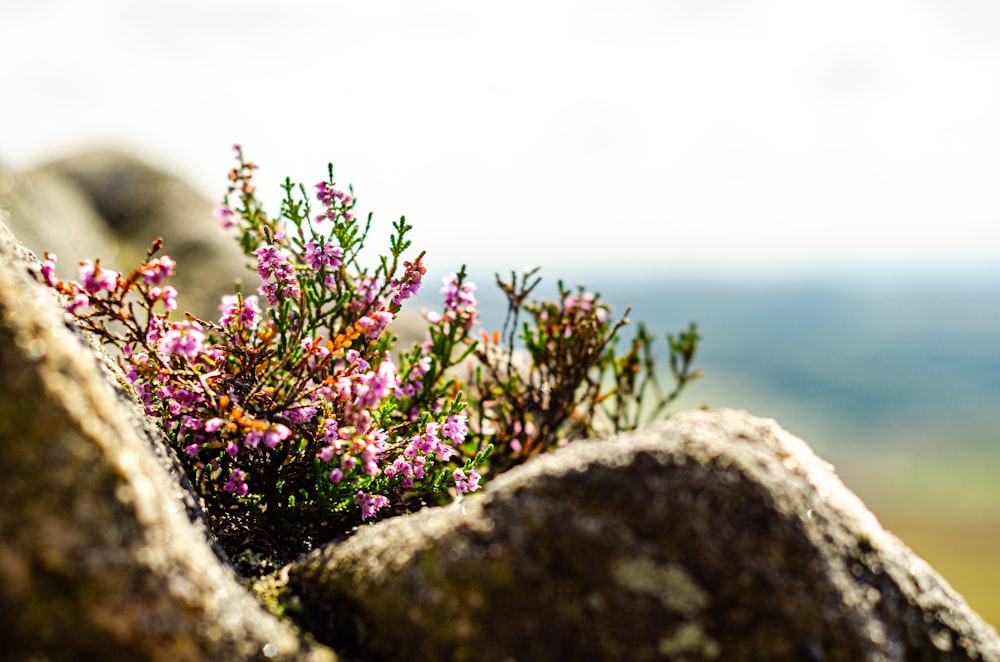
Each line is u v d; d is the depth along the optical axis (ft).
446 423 9.60
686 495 6.04
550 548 5.86
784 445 6.99
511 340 13.51
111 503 5.11
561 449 6.87
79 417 5.29
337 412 8.87
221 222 12.04
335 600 6.51
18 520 4.64
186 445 9.07
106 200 35.65
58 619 4.53
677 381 14.74
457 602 5.74
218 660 5.13
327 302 10.45
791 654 5.49
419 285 10.25
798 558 5.88
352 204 10.21
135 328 8.10
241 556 8.54
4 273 5.90
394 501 10.25
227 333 9.11
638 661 5.46
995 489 213.25
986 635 6.53
